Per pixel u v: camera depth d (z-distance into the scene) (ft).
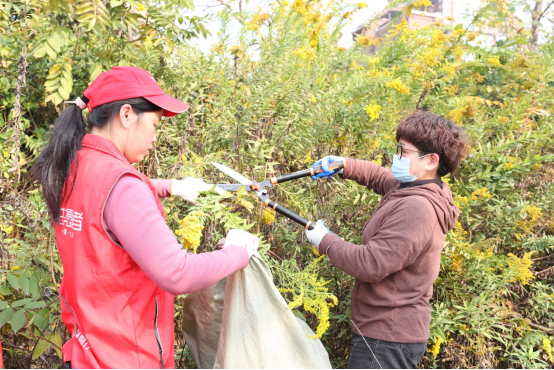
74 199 3.96
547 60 9.89
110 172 3.81
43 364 6.89
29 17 7.98
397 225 5.06
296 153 8.09
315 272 6.84
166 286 3.76
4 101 8.14
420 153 5.42
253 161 7.26
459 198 8.07
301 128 7.86
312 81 8.82
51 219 4.24
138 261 3.73
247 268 4.81
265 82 8.04
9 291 5.96
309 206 7.72
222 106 7.88
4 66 7.86
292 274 5.89
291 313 4.84
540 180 9.50
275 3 9.13
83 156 4.02
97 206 3.76
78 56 8.64
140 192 3.82
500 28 12.81
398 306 5.24
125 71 4.09
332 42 10.37
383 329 5.27
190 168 6.32
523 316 8.88
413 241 4.98
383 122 8.47
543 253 9.29
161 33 7.86
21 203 6.45
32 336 5.90
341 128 8.00
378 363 5.25
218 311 5.36
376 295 5.32
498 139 9.44
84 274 3.86
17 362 7.10
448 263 7.77
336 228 7.85
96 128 4.16
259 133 8.00
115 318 3.87
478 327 7.48
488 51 11.44
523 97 9.68
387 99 8.41
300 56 7.89
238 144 7.45
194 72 8.21
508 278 7.95
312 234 5.57
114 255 3.83
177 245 3.88
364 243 5.59
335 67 10.09
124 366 3.88
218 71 8.46
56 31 7.18
